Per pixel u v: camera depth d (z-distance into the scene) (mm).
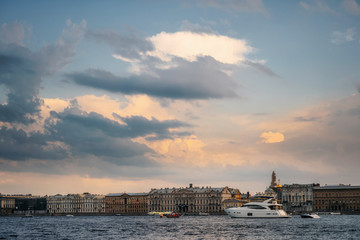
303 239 152000
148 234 178625
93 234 181875
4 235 179750
